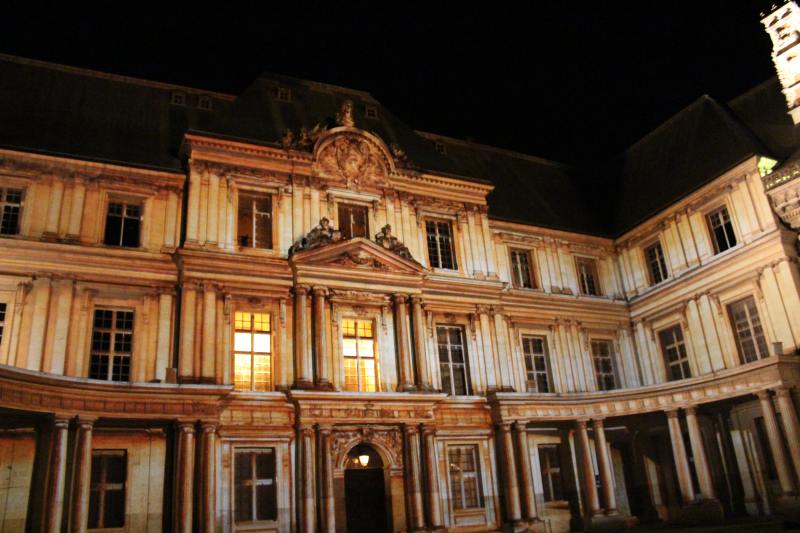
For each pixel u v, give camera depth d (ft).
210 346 84.17
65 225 84.28
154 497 75.51
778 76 113.50
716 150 113.50
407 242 104.53
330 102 114.73
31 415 66.08
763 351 99.19
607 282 124.57
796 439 83.25
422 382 94.89
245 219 94.63
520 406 97.71
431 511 88.63
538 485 100.17
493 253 114.01
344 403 87.51
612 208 135.44
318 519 82.07
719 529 83.10
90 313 82.02
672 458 107.34
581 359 114.73
